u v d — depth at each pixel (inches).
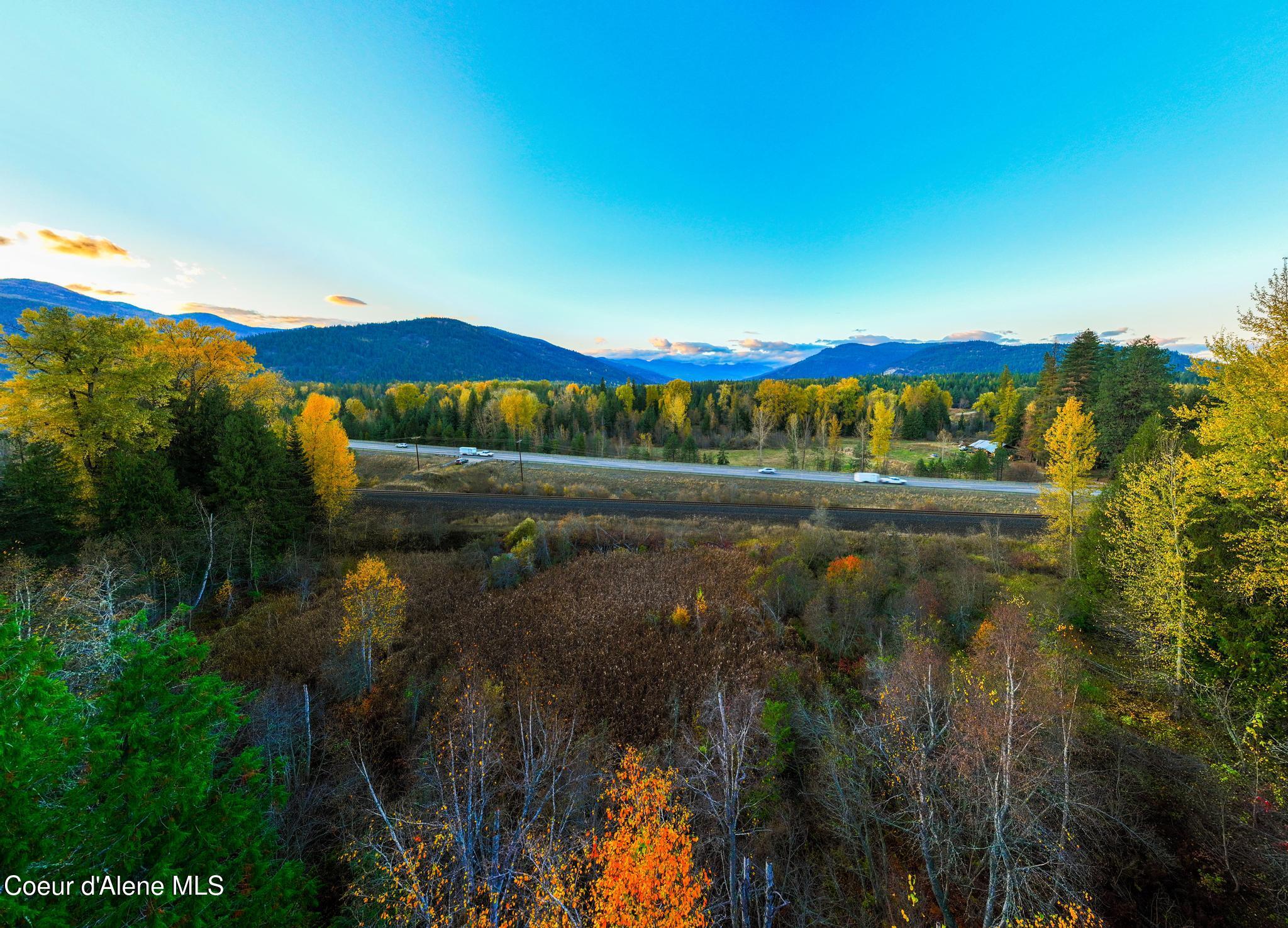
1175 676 638.5
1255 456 577.6
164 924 258.8
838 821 579.5
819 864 554.9
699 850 533.3
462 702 731.4
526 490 2009.1
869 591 1008.9
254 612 1056.8
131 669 335.9
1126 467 836.0
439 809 542.6
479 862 487.2
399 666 879.7
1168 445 769.6
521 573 1317.7
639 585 1217.4
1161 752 576.7
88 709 337.4
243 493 1149.7
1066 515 1064.8
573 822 559.8
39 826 235.1
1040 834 468.4
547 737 644.1
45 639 442.9
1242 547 576.7
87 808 274.8
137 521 986.7
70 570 846.5
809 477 2246.6
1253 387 581.9
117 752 285.7
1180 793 533.3
